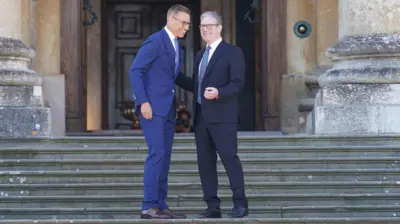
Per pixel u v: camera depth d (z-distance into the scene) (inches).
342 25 642.8
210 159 450.0
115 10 1026.7
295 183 509.0
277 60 762.8
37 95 623.8
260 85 814.5
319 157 547.5
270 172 524.4
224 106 442.9
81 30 773.3
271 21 765.3
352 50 621.3
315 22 758.5
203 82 447.5
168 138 444.1
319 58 756.0
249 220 417.7
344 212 487.2
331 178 525.0
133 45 1026.1
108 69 1020.5
